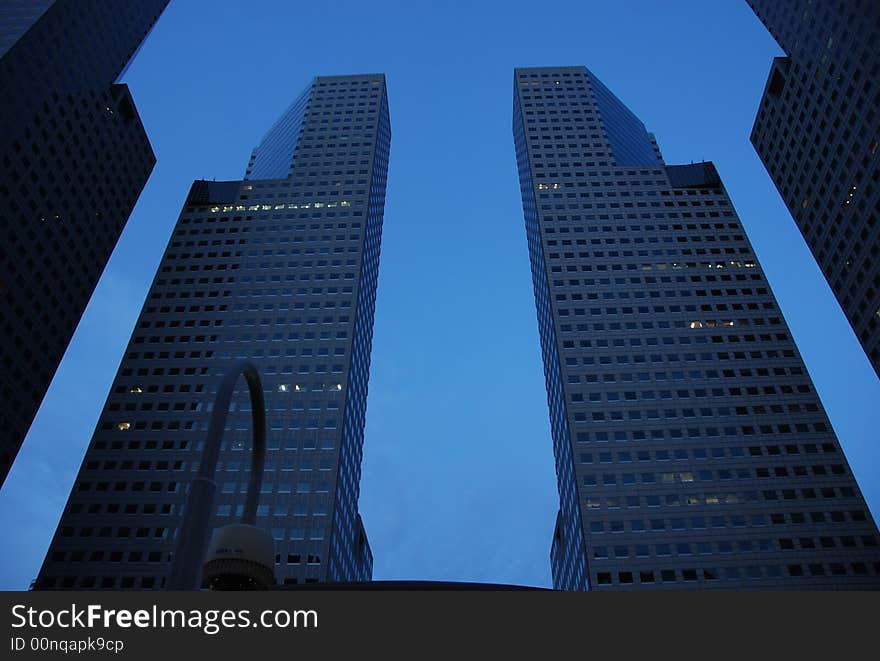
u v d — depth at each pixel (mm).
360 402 165375
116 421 145375
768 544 119625
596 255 167875
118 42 164750
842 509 123938
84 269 148000
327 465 134750
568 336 151125
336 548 129875
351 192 193875
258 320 162750
